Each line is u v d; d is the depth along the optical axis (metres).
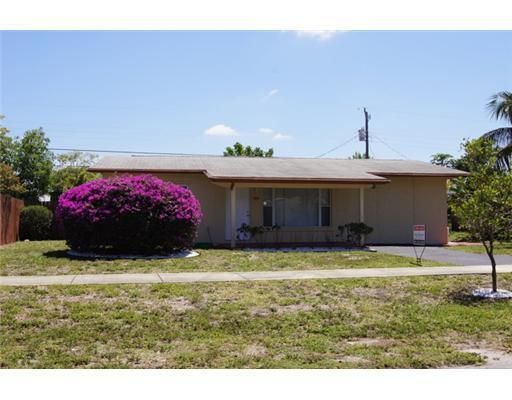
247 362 6.09
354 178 19.17
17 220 22.73
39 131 35.12
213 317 8.20
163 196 15.96
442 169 23.02
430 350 6.65
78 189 16.11
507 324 8.02
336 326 7.79
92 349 6.55
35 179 34.72
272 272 12.68
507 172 10.89
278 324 7.83
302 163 23.23
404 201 22.48
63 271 12.48
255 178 18.36
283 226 20.92
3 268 12.90
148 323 7.77
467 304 9.45
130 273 12.28
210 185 20.66
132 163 21.06
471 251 18.75
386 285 11.09
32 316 8.02
